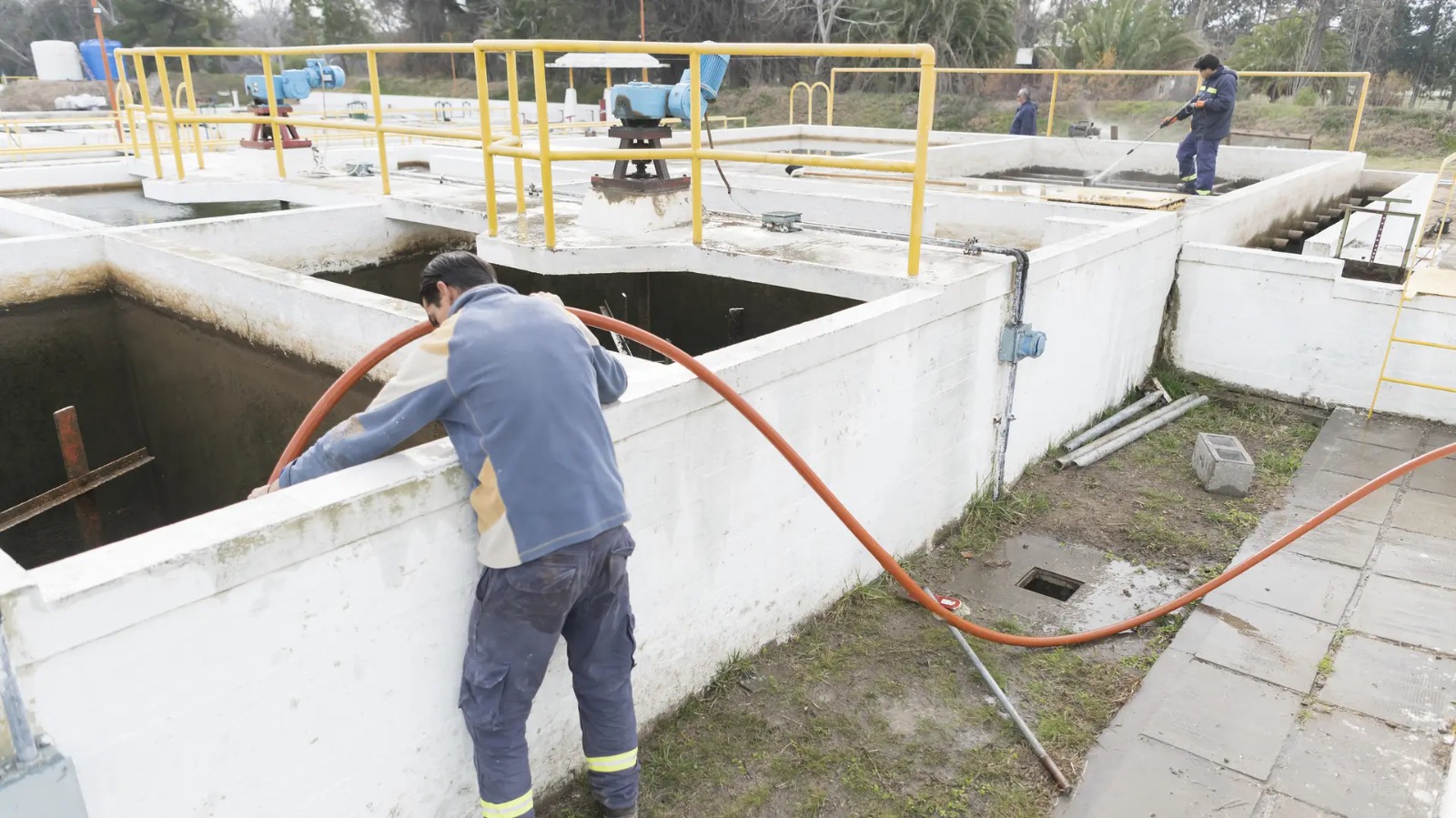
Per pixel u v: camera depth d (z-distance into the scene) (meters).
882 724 3.08
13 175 7.26
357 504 1.97
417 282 6.53
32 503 4.54
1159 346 6.50
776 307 5.44
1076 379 5.32
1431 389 5.66
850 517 3.04
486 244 4.82
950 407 4.13
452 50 4.72
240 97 46.19
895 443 3.83
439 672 2.28
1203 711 3.19
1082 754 2.99
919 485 4.08
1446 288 5.66
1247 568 3.84
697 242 4.76
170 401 5.31
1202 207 6.69
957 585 4.01
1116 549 4.34
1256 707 3.21
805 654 3.44
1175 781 2.86
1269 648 3.54
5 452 5.23
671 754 2.91
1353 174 10.52
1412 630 3.65
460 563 2.24
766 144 13.66
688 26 39.28
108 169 7.83
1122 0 31.95
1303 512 4.64
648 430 2.63
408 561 2.12
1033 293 4.52
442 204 5.95
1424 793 2.81
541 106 4.30
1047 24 42.38
